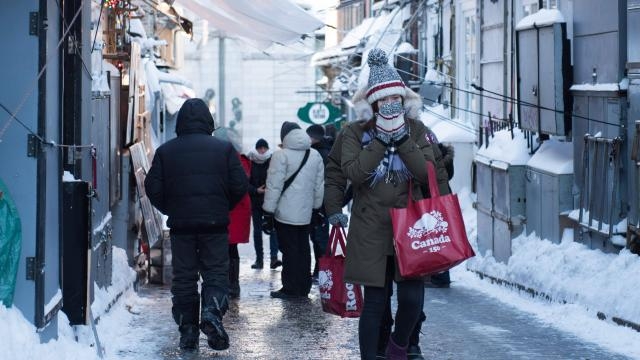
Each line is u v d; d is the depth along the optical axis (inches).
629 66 557.3
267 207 610.9
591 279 554.6
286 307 573.0
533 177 679.1
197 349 443.2
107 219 517.7
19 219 352.2
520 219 699.4
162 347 447.5
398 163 342.3
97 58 519.8
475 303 600.1
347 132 349.4
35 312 352.2
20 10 354.0
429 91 1103.0
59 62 396.5
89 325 414.3
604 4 592.1
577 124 629.9
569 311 538.6
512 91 822.5
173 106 1214.3
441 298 626.5
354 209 346.9
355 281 343.6
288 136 609.3
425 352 437.1
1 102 354.0
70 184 406.6
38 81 354.3
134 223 668.7
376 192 342.6
